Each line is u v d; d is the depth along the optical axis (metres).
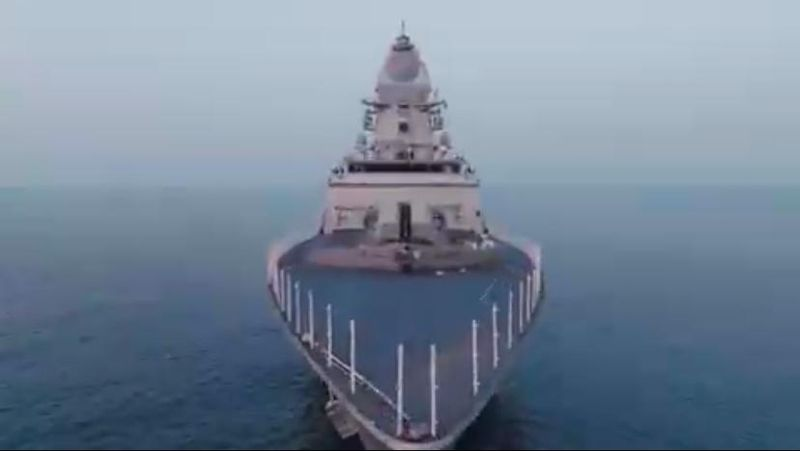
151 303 112.00
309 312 59.12
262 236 194.00
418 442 43.22
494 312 55.03
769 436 64.00
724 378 78.81
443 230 79.38
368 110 89.12
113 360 84.12
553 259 155.50
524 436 61.12
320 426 61.75
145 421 66.19
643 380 76.94
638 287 126.00
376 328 56.62
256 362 82.44
